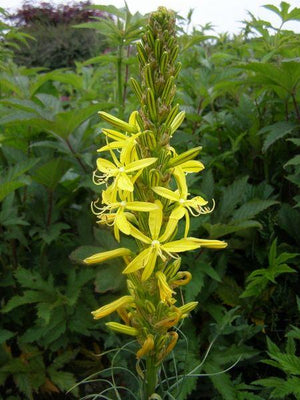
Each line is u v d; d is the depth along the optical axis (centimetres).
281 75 44
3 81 54
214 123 56
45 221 48
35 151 53
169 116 23
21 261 50
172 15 23
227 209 45
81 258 42
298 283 46
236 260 48
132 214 24
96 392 45
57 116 43
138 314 25
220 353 39
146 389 27
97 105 43
